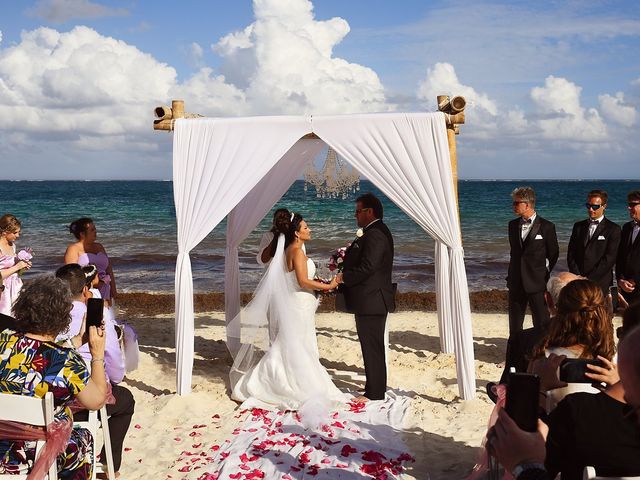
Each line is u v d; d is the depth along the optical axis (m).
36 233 29.44
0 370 3.26
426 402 6.30
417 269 18.30
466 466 4.76
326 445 5.20
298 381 6.16
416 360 7.85
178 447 5.26
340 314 11.17
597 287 3.10
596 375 2.68
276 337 6.33
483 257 21.00
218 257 21.25
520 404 1.75
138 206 47.19
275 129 6.34
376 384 6.34
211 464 4.89
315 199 43.69
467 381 6.17
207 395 6.62
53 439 3.20
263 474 4.64
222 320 11.18
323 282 6.60
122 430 4.75
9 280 6.95
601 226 6.95
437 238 6.19
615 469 2.26
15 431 3.18
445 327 8.05
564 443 2.32
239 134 6.38
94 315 3.59
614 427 2.26
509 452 1.75
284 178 8.12
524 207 7.02
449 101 6.25
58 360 3.30
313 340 6.41
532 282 7.01
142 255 22.12
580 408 2.32
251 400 6.27
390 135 6.16
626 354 1.63
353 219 32.97
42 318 3.31
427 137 6.12
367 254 6.11
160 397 6.52
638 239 6.79
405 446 5.18
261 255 6.79
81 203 50.56
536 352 3.19
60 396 3.31
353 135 6.22
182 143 6.38
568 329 3.07
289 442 5.24
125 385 7.06
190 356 6.41
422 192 6.14
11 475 3.21
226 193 6.35
